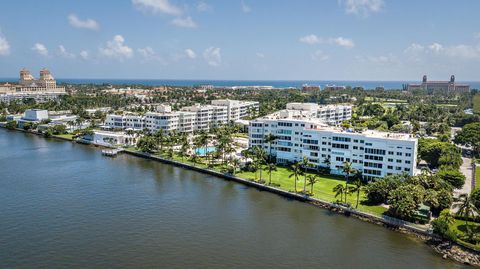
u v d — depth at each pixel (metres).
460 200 147.00
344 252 124.31
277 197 178.00
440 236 130.88
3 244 124.06
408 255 122.81
